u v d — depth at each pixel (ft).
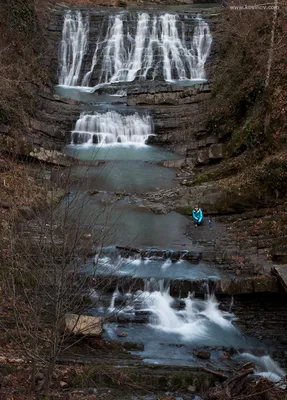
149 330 40.65
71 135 81.00
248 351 37.88
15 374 30.58
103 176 69.62
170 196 64.80
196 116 84.28
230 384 30.63
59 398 28.86
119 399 30.09
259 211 57.98
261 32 77.92
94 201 60.29
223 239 54.70
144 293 44.21
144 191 66.49
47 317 34.55
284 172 57.21
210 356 36.94
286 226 52.65
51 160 67.10
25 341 33.24
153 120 84.99
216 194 61.93
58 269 31.71
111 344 37.04
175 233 56.13
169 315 42.60
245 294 43.96
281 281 41.88
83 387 30.83
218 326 41.88
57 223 34.53
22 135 73.15
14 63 80.64
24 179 57.93
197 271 47.42
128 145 82.89
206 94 87.15
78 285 34.04
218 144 73.26
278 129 62.75
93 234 37.47
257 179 59.62
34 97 83.46
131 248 49.85
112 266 45.83
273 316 42.96
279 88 64.95
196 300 44.39
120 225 55.62
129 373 32.19
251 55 77.15
